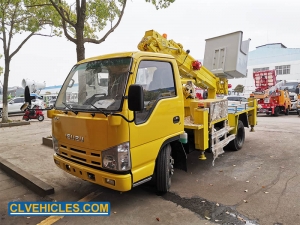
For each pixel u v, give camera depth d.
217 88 6.41
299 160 5.58
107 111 3.10
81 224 3.17
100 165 3.18
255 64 34.41
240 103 7.00
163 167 3.78
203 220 3.18
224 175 4.80
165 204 3.64
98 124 3.11
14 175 4.84
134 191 4.10
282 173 4.79
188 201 3.72
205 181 4.51
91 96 3.45
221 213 3.35
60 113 3.74
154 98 3.52
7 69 13.10
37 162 5.74
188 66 5.23
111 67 3.40
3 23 12.27
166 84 3.80
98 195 3.98
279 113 16.59
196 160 5.82
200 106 4.50
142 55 3.42
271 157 5.91
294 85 19.56
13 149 7.11
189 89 4.94
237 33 6.12
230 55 6.20
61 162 3.75
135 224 3.13
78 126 3.37
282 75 31.94
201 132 4.45
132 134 3.09
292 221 3.11
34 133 10.16
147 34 4.73
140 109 2.71
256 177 4.63
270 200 3.68
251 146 7.09
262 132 9.28
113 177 3.03
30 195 4.09
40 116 15.09
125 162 3.04
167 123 3.72
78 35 7.26
